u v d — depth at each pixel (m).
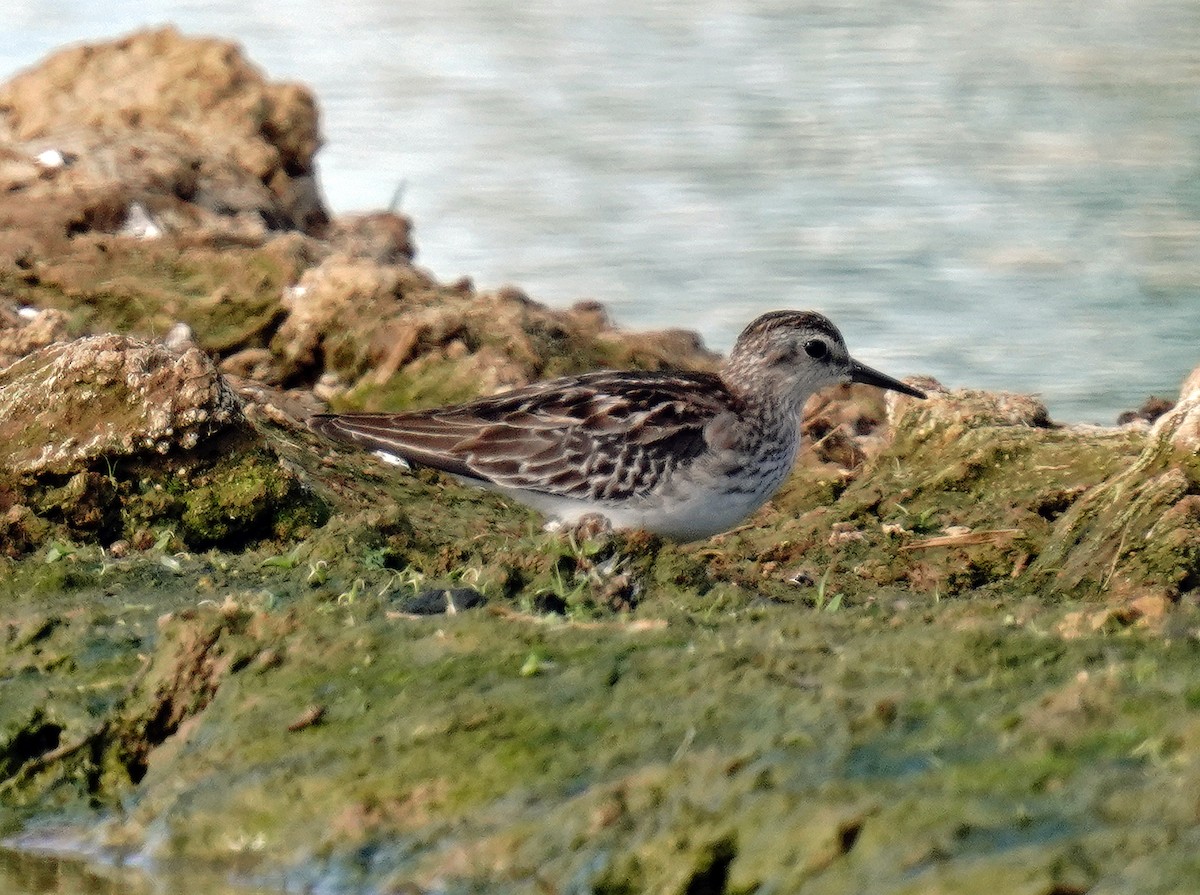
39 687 11.47
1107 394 22.58
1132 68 32.53
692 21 35.91
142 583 12.98
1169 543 13.73
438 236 26.70
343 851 9.52
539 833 9.09
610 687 10.18
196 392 14.43
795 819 8.55
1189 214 27.38
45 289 19.38
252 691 10.73
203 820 10.02
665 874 8.63
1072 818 8.23
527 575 12.46
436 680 10.52
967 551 14.94
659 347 20.11
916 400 17.08
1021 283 25.59
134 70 23.94
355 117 30.62
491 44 34.62
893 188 28.25
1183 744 8.59
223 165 22.45
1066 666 9.73
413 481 16.47
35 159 21.31
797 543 15.21
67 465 14.19
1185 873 7.61
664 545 13.30
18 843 10.49
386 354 18.73
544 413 14.90
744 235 26.77
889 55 33.38
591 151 29.38
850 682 9.79
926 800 8.46
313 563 13.07
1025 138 29.84
